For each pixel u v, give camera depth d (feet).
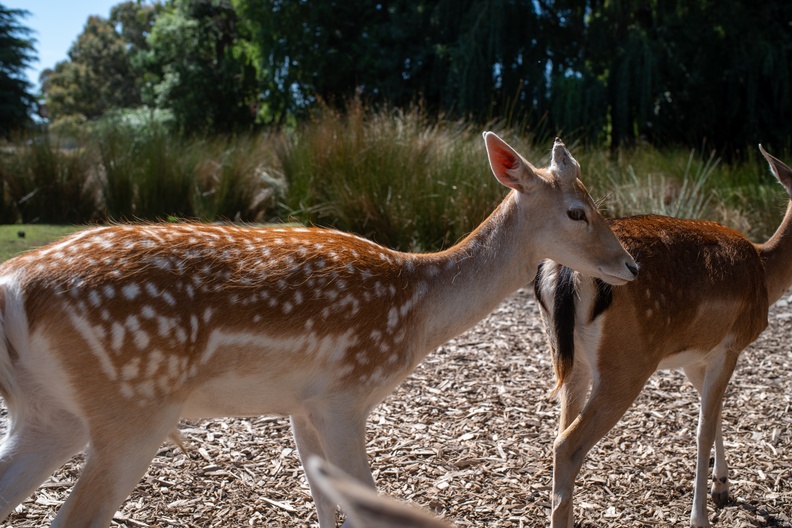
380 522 2.63
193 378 7.97
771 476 12.48
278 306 8.23
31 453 7.79
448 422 13.96
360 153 27.66
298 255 8.63
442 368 16.61
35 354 7.44
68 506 7.48
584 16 57.36
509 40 50.88
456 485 11.78
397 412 14.28
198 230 8.50
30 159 31.45
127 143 32.17
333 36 61.67
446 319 9.63
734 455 13.17
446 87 51.49
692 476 12.42
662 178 30.17
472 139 29.19
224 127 65.46
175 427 8.25
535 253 9.79
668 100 54.75
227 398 8.41
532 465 12.48
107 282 7.55
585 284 9.96
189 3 71.05
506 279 9.82
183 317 7.77
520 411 14.52
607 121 51.88
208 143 36.19
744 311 11.15
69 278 7.48
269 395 8.54
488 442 13.23
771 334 19.86
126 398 7.61
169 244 8.09
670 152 37.83
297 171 29.68
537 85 50.52
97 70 138.72
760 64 51.62
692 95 53.98
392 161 27.20
